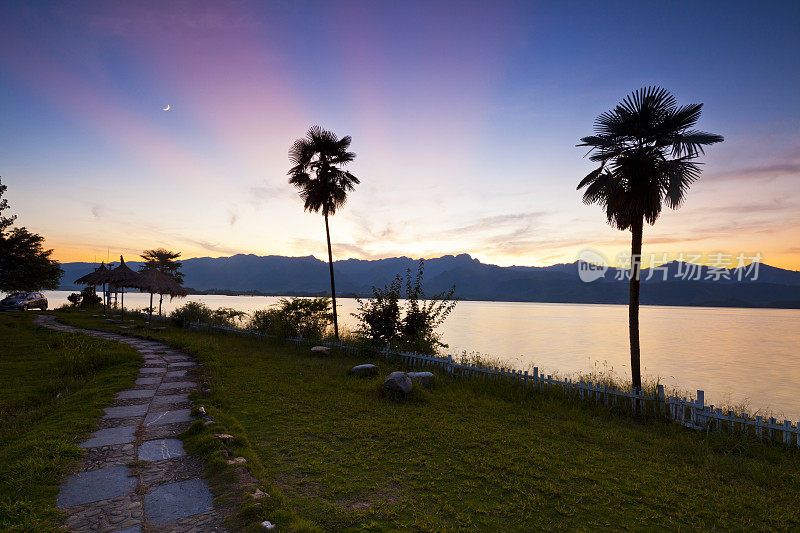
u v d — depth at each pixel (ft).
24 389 30.07
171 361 45.29
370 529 13.71
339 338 65.92
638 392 31.42
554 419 29.25
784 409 54.70
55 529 12.59
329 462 19.54
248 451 19.47
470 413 29.58
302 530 12.73
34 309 123.54
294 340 62.59
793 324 316.40
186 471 17.54
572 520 14.87
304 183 74.33
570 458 21.25
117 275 98.22
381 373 41.52
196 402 29.01
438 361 44.42
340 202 73.67
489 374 39.83
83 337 56.44
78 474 16.85
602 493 17.15
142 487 15.88
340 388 35.45
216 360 45.24
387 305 53.62
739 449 24.32
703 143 31.63
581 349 121.39
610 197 35.19
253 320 77.77
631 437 25.67
